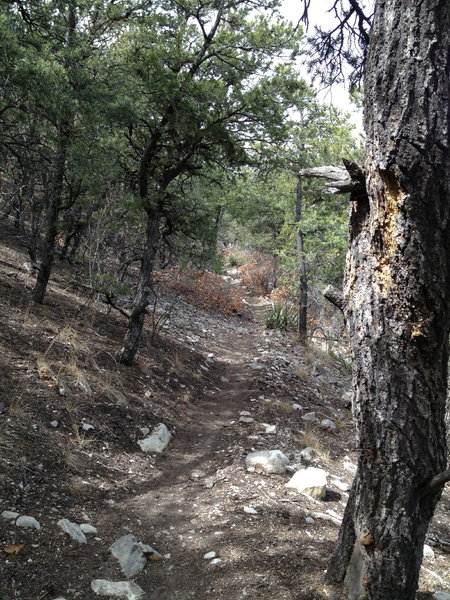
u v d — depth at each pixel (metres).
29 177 8.89
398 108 2.65
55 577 3.13
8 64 5.08
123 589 3.17
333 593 2.98
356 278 2.95
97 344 8.02
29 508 3.79
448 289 2.74
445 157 2.62
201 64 7.96
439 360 2.79
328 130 11.66
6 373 5.74
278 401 8.42
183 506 4.61
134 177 8.40
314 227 14.00
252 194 11.64
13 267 10.39
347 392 10.60
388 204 2.76
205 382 9.24
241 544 3.86
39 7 6.52
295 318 17.30
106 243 9.90
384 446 2.74
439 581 3.99
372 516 2.78
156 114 7.60
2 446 4.37
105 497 4.48
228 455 5.95
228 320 17.73
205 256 8.26
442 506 5.84
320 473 5.34
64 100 5.77
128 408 6.46
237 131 7.83
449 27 2.64
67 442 5.07
